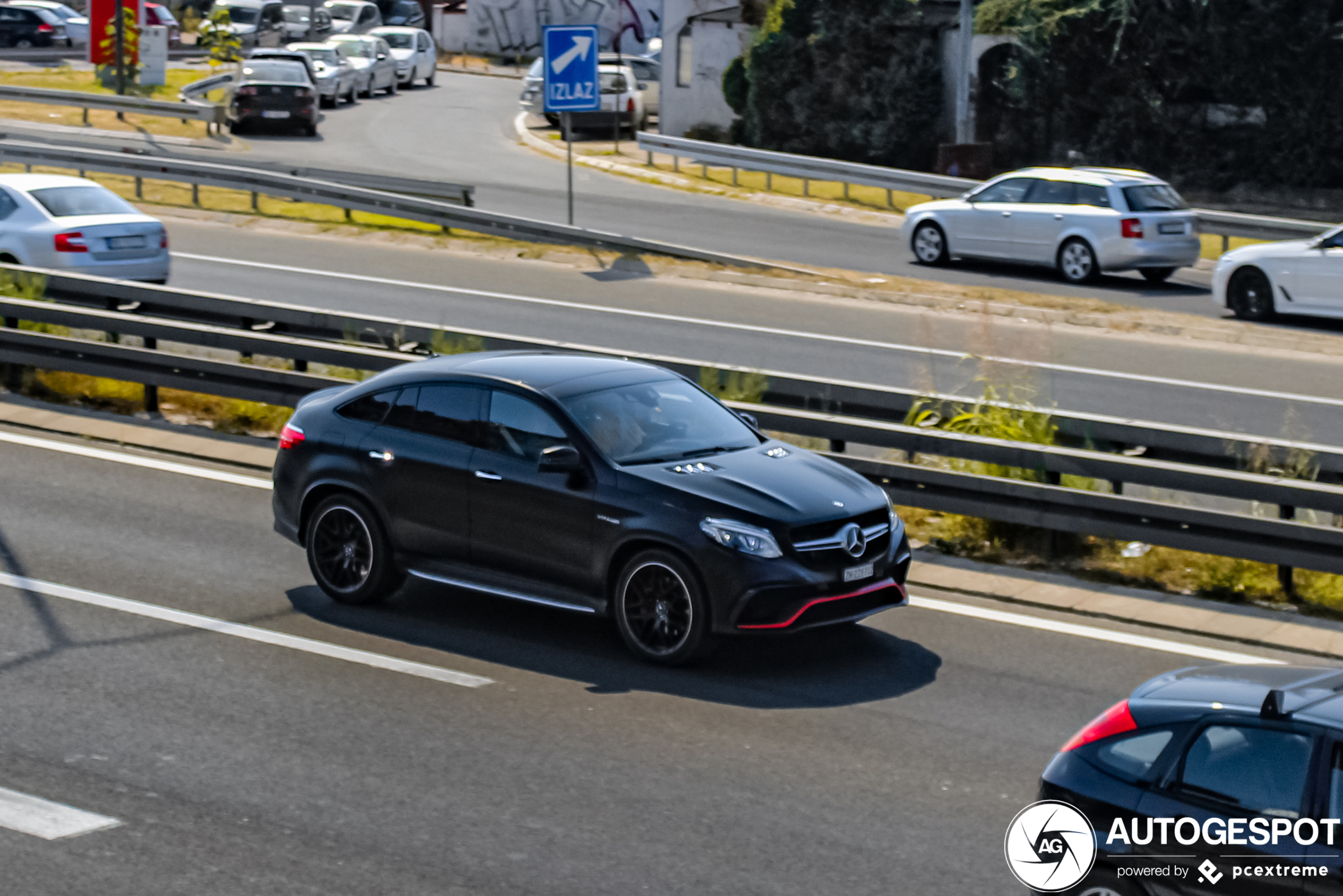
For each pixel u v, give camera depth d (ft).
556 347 42.68
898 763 22.31
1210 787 15.16
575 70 78.33
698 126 135.23
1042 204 77.10
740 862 18.94
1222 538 29.94
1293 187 116.98
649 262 75.97
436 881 18.26
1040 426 36.94
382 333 45.62
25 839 19.26
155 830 19.58
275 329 47.44
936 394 38.73
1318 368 56.29
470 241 79.51
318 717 23.84
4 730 22.95
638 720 23.99
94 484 38.14
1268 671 16.69
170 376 43.27
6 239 57.00
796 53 122.93
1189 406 49.26
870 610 26.81
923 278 76.07
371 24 187.21
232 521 35.47
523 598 28.04
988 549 33.91
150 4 175.11
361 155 113.80
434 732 23.31
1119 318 64.90
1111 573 32.19
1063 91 119.65
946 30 121.80
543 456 26.76
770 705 24.76
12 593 29.78
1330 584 31.53
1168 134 118.62
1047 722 24.09
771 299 68.90
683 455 27.86
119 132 115.34
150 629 28.02
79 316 45.27
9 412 44.80
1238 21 114.11
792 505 26.21
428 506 28.78
